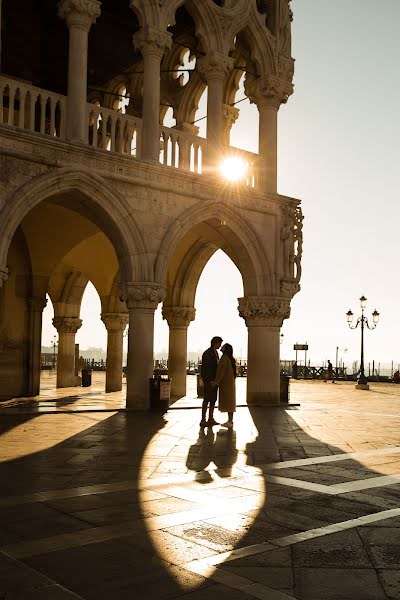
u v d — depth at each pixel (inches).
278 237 786.8
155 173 668.1
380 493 288.4
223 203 725.9
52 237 851.4
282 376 819.4
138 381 657.6
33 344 873.5
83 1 626.2
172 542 207.8
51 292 1073.5
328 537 217.9
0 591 163.3
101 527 222.8
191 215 693.9
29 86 593.0
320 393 1102.4
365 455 397.1
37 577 174.1
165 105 918.4
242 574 180.5
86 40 634.2
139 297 652.7
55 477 309.0
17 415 596.1
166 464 351.6
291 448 423.8
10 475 312.8
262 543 209.6
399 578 179.5
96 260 971.3
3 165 570.9
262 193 767.7
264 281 775.1
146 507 252.2
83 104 624.1
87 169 614.5
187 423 561.3
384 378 1702.8
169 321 937.5
